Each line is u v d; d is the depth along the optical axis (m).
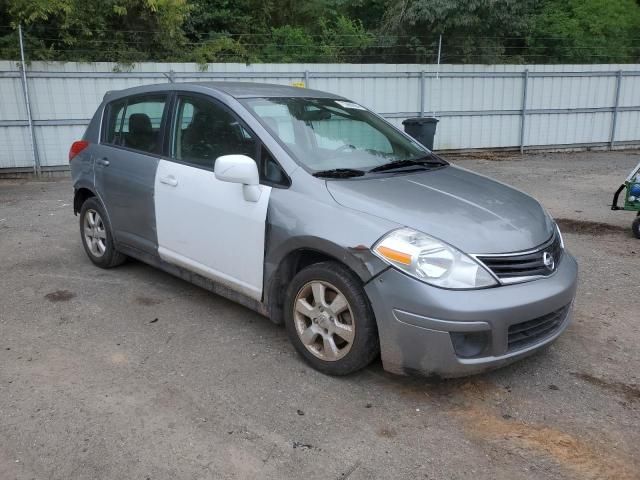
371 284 3.20
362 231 3.27
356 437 3.00
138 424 3.07
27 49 11.27
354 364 3.40
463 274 3.10
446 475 2.73
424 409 3.26
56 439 2.94
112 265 5.43
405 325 3.12
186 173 4.27
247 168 3.67
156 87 4.81
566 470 2.78
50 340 4.04
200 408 3.23
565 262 3.70
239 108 4.06
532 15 19.09
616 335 4.25
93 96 11.76
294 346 3.74
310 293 3.61
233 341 4.04
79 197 5.63
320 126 4.21
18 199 9.14
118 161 4.95
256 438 2.97
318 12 19.39
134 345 3.98
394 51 17.09
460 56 16.75
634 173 6.84
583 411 3.27
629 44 22.23
